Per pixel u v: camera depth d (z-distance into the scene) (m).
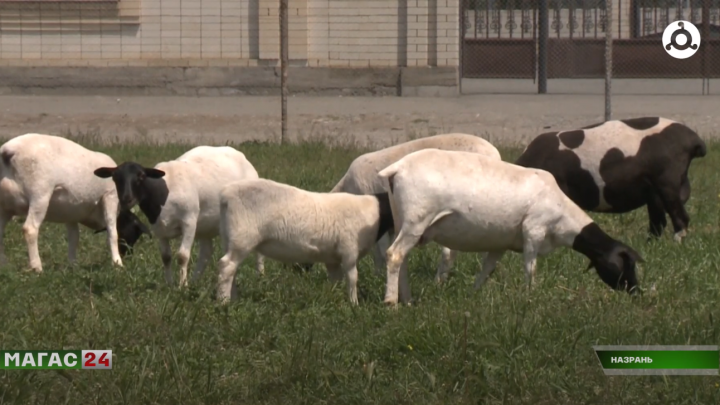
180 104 34.16
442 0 35.16
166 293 12.19
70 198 13.77
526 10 38.62
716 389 9.33
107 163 14.18
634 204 14.86
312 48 35.97
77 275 12.95
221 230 11.85
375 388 9.49
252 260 14.03
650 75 37.62
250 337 10.82
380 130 29.48
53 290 12.41
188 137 28.42
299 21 35.78
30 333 10.71
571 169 14.59
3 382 9.17
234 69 35.97
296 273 13.14
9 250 14.59
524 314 10.91
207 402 9.19
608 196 14.66
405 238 11.84
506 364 9.92
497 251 12.43
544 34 35.56
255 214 11.69
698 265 13.29
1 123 30.72
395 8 35.47
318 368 9.76
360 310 11.53
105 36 36.16
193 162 13.28
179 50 36.22
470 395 9.26
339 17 35.75
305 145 25.08
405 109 32.50
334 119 31.11
